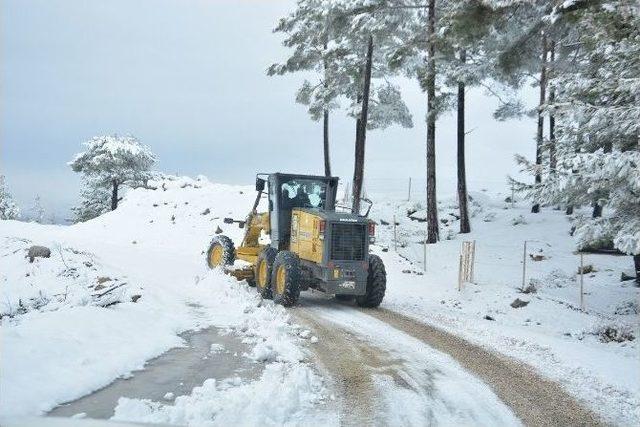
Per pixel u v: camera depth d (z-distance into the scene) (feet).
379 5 74.59
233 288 42.14
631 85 34.22
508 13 41.81
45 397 16.37
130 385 18.80
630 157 32.89
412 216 94.68
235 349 25.08
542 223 87.81
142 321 27.78
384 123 97.71
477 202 104.42
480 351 28.14
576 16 36.91
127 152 139.23
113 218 89.15
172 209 88.69
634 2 34.12
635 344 33.27
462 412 18.89
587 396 21.61
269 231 44.86
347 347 27.43
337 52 93.30
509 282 58.80
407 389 21.04
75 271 40.06
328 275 38.27
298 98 107.14
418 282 56.90
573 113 36.14
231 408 16.84
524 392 21.66
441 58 72.49
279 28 100.89
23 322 24.82
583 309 46.62
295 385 19.63
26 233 69.77
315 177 44.14
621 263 67.21
